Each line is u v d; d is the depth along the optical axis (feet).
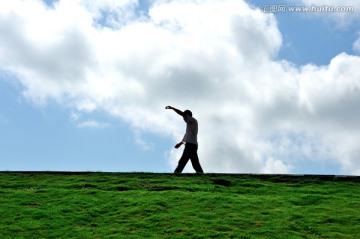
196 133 94.58
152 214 72.79
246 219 70.95
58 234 65.62
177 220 70.28
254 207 76.28
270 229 67.56
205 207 75.87
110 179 92.27
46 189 85.35
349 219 72.02
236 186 89.10
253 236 65.16
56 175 95.35
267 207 76.54
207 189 86.02
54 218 71.10
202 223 69.26
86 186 87.97
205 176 93.50
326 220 71.56
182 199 79.30
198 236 64.75
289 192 85.92
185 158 93.86
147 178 93.25
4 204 76.79
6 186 87.97
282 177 94.27
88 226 68.90
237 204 77.30
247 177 94.07
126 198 79.71
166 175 94.22
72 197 80.28
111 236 64.64
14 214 72.64
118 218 71.61
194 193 83.15
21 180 92.17
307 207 77.10
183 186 87.10
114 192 83.56
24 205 77.00
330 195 84.02
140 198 79.82
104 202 78.07
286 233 66.23
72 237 64.69
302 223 70.03
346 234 66.85
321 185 91.20
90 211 73.72
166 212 73.61
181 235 65.05
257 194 84.79
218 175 94.22
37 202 78.23
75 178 93.09
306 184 91.86
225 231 66.85
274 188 88.12
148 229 67.36
